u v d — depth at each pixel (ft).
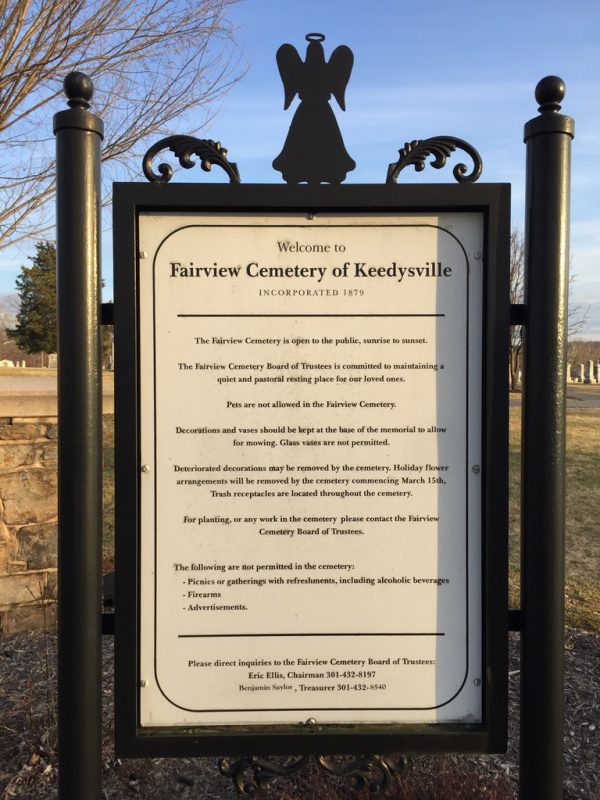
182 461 6.22
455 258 6.27
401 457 6.27
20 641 13.74
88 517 6.02
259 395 6.24
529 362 6.16
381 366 6.26
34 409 13.97
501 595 6.20
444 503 6.29
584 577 17.81
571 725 10.76
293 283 6.23
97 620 6.09
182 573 6.24
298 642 6.29
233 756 6.15
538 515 6.13
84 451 6.00
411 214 6.25
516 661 13.06
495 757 10.03
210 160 6.32
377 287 6.25
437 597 6.31
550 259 6.07
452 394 6.27
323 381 6.25
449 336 6.27
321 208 6.18
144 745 6.10
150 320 6.19
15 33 13.12
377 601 6.30
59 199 5.99
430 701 6.32
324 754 6.20
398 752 6.22
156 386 6.20
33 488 14.19
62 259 5.98
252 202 6.13
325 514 6.27
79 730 5.99
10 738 10.35
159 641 6.23
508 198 6.17
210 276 6.21
